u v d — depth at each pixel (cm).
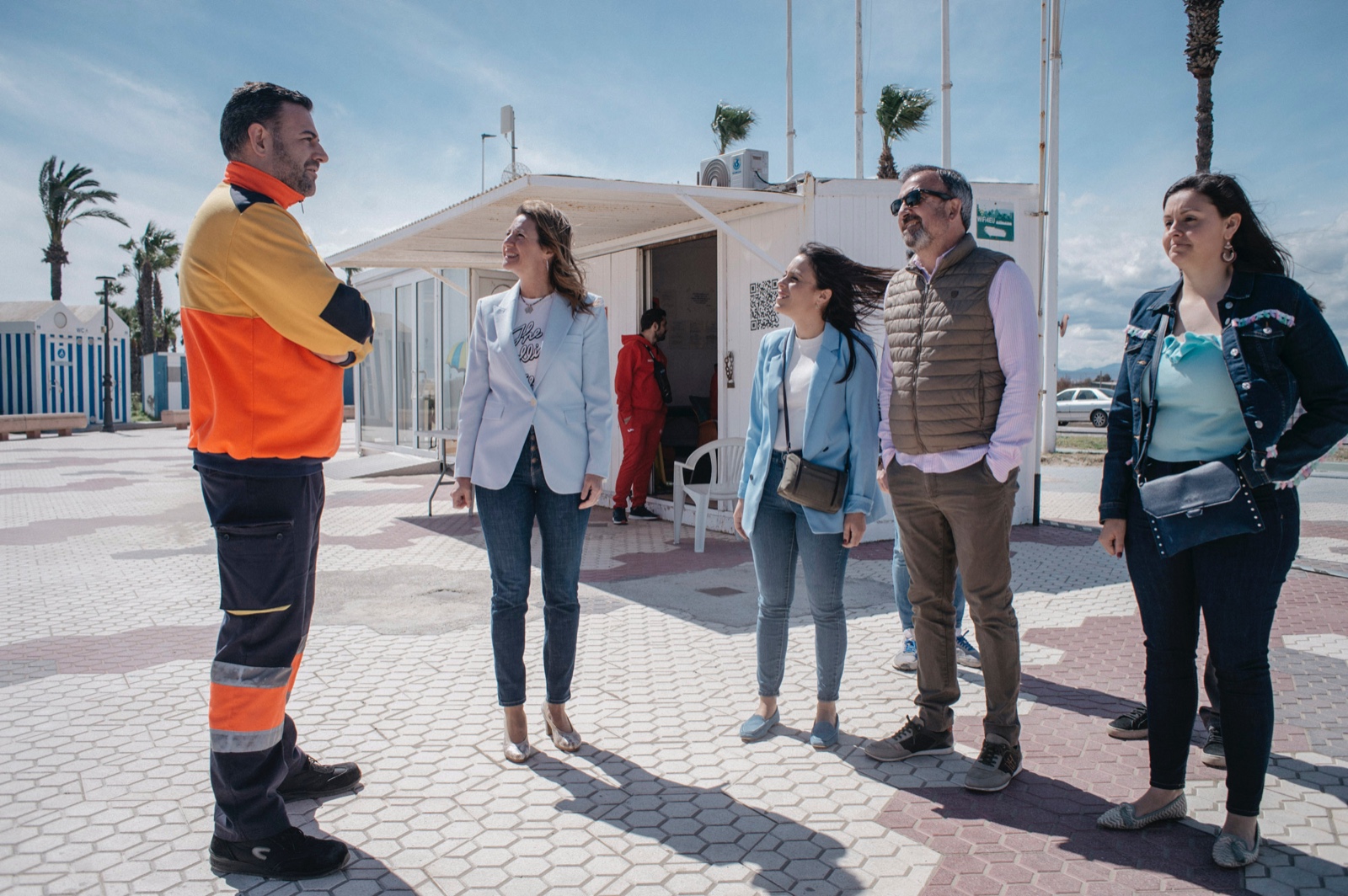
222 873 242
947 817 276
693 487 741
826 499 317
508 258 325
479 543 775
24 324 3042
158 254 5088
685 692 391
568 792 294
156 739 338
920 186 295
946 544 317
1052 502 1094
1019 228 824
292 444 240
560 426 321
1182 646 265
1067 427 3155
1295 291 246
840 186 732
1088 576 629
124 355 3347
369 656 444
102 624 511
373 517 935
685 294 1162
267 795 242
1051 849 256
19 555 731
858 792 294
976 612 301
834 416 328
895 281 324
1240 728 246
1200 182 255
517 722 321
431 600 565
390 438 1446
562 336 326
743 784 300
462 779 304
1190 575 262
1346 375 241
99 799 287
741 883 238
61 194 3631
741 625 500
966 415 293
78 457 1781
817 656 334
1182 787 268
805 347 337
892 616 514
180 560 708
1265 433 240
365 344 245
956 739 339
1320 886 235
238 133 237
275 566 239
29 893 232
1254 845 248
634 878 240
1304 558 698
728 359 815
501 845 259
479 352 334
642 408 877
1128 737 338
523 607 325
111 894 231
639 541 779
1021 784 299
